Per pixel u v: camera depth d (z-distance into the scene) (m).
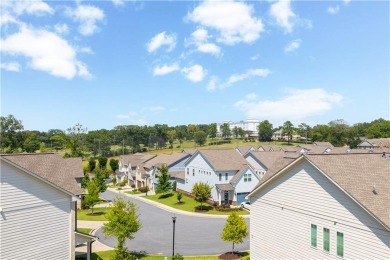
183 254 29.31
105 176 68.38
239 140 182.25
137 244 32.62
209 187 50.47
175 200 56.94
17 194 19.94
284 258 22.77
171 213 47.59
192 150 77.38
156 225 40.28
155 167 71.75
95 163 98.62
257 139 184.62
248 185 52.28
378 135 149.38
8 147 101.12
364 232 17.36
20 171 20.09
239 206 50.59
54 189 22.23
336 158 21.27
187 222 41.81
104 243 32.72
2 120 100.31
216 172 52.66
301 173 21.64
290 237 22.33
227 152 58.19
